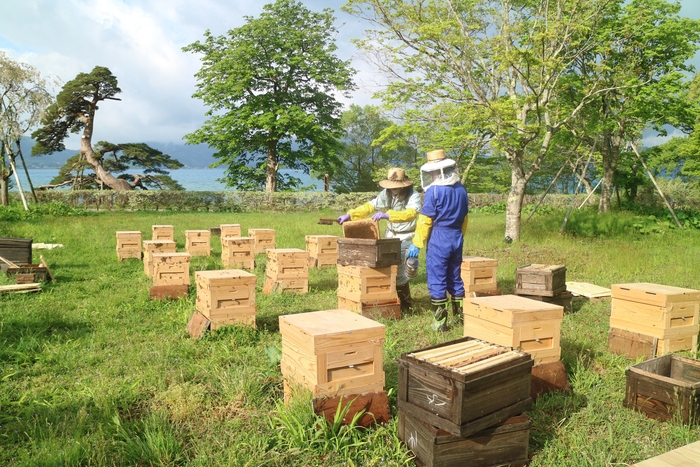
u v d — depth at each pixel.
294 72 39.59
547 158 33.91
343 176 56.34
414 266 6.62
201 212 32.44
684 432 3.72
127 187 45.97
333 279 10.30
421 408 3.34
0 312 7.05
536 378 4.39
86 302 7.92
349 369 3.77
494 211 34.84
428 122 15.02
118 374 4.99
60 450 3.40
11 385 4.67
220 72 37.81
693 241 15.61
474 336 4.63
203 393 4.45
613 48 14.70
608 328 6.69
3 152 25.56
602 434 3.80
